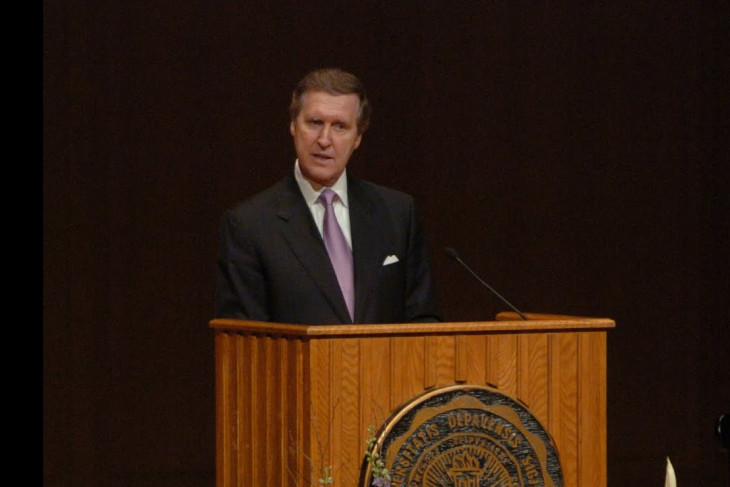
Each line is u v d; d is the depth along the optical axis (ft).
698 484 70.38
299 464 28.68
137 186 63.31
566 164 68.44
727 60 70.03
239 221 34.83
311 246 34.50
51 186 62.13
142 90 63.05
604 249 69.15
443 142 66.74
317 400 28.35
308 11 64.64
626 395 70.13
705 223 70.49
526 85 67.77
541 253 68.23
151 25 63.00
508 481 29.68
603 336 31.27
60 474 62.75
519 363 30.37
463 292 67.10
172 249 63.82
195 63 63.57
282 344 29.60
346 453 28.58
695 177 70.18
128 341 63.57
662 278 70.13
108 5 62.59
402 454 28.73
